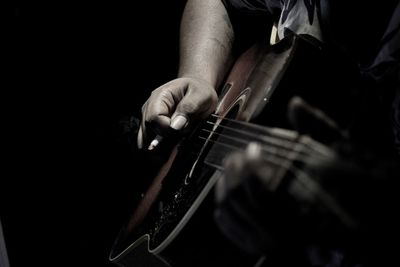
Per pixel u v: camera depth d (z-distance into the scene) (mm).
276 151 661
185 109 897
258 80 839
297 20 864
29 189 1480
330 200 604
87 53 1628
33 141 1522
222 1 1056
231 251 751
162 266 846
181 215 779
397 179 581
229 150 749
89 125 1548
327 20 823
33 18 1555
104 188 1474
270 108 787
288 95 790
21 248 1431
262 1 985
